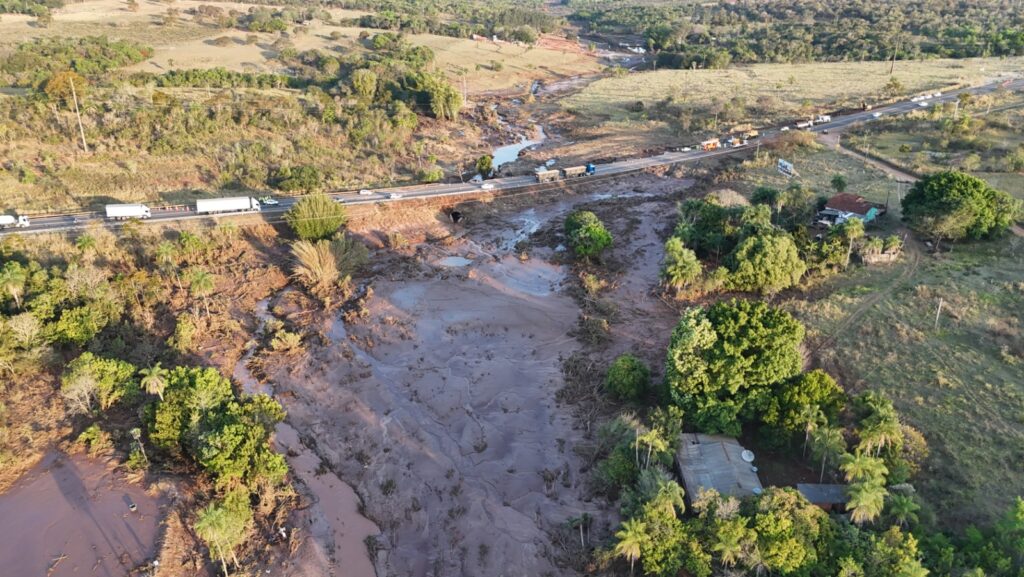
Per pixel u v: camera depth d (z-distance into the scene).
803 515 60.94
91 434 79.94
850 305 104.00
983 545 60.28
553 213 156.00
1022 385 83.25
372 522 74.12
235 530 66.81
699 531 62.41
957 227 116.38
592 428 85.44
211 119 179.25
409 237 143.38
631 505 67.44
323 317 112.94
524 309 113.31
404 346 104.75
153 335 105.06
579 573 65.88
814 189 148.88
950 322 97.25
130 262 121.62
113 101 177.50
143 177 151.25
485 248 139.25
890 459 69.50
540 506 74.31
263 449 74.75
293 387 95.50
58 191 140.50
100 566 64.69
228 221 134.62
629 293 118.38
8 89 194.62
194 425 75.62
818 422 73.12
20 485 74.50
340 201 150.25
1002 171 145.75
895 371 87.94
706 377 78.31
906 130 184.00
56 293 100.81
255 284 122.44
